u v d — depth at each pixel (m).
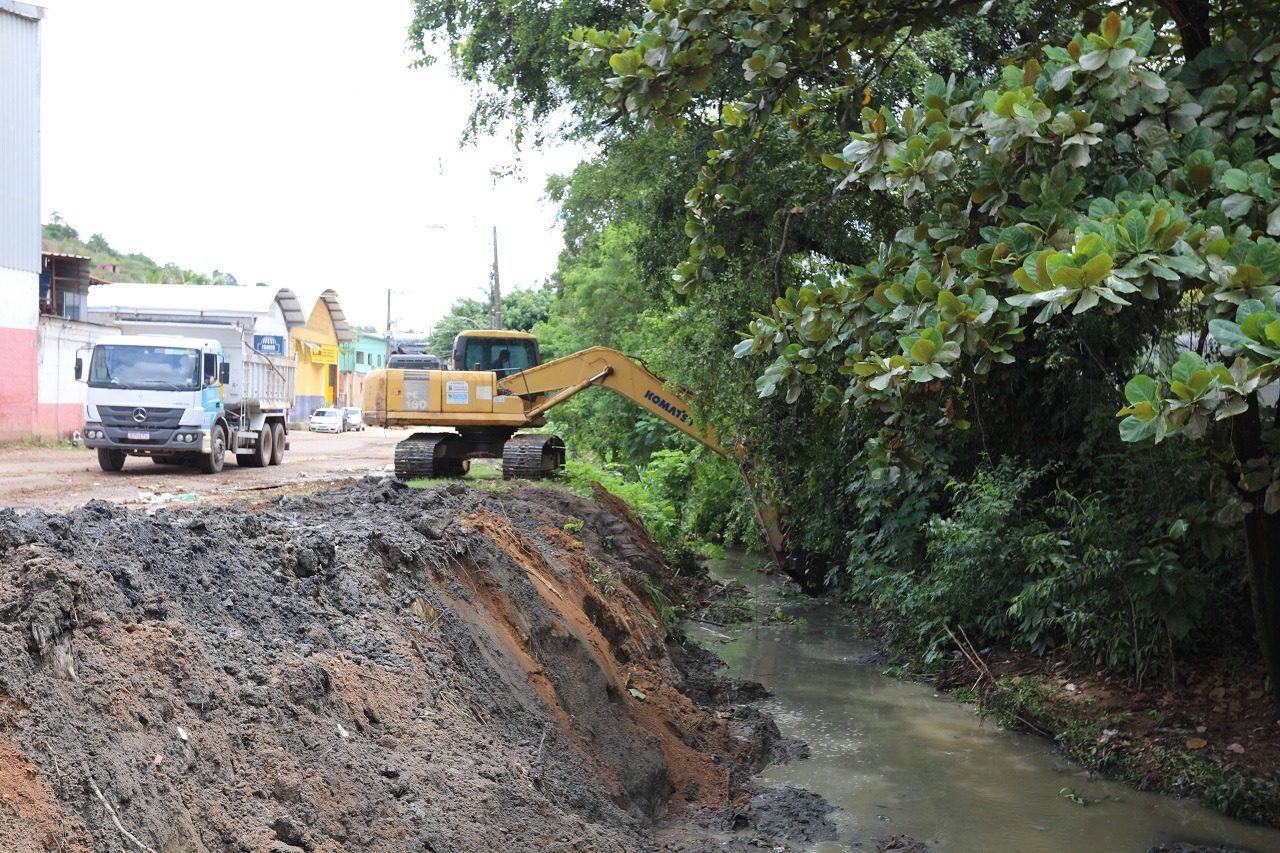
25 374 30.69
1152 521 10.87
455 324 64.19
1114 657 10.52
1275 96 7.22
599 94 16.55
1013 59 10.20
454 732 6.02
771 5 8.16
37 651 4.04
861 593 15.12
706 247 10.11
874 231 13.43
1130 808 8.42
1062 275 5.53
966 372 7.65
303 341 60.97
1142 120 6.95
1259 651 10.42
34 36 30.28
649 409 18.05
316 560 6.68
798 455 14.34
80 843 3.48
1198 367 5.35
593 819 6.46
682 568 17.91
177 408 21.72
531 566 9.71
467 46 18.78
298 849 4.17
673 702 9.62
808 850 7.35
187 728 4.34
